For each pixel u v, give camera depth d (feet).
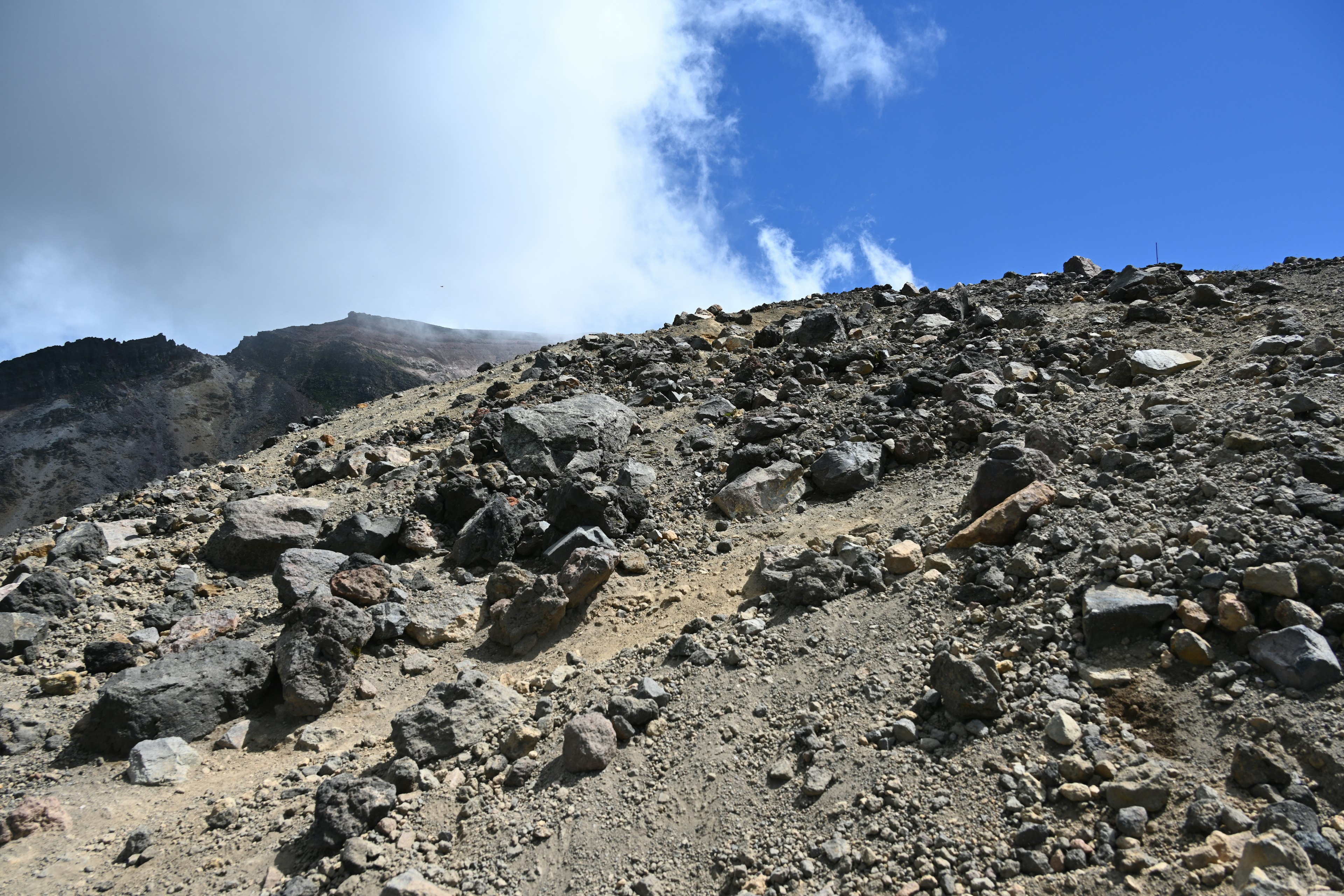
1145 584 18.84
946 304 51.65
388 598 28.84
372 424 54.24
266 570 33.81
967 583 21.67
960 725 17.29
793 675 20.77
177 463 430.61
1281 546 17.97
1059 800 14.98
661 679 22.13
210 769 22.34
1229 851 12.79
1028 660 18.29
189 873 18.04
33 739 23.13
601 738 19.53
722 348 55.72
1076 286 53.21
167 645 27.45
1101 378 34.45
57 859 18.81
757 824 16.72
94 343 496.64
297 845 18.47
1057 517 22.80
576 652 25.08
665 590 27.71
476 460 41.11
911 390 37.27
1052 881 13.61
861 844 15.42
